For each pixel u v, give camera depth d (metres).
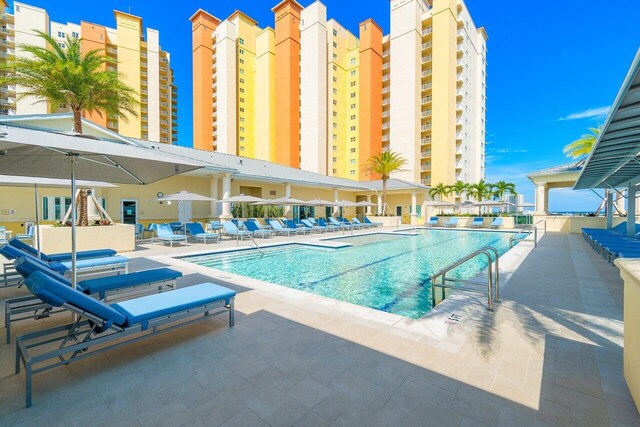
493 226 26.30
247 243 14.22
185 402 2.37
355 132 51.25
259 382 2.63
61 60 11.04
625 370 2.58
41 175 5.03
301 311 4.45
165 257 9.64
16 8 46.31
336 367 2.88
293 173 26.14
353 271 9.09
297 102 52.06
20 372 2.80
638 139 5.36
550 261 8.81
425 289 7.14
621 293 5.38
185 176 20.00
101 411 2.26
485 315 4.25
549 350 3.20
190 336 3.58
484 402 2.36
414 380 2.66
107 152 3.32
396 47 45.12
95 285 4.32
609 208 15.90
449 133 41.59
